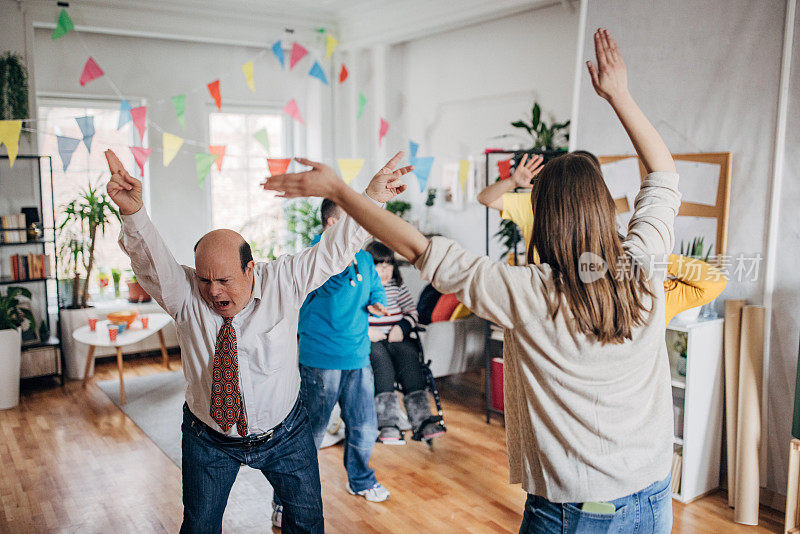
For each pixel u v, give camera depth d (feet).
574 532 4.06
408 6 18.66
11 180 16.56
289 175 3.81
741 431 9.41
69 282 18.03
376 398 11.72
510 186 6.14
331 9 20.44
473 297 4.09
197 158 12.46
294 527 6.77
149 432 13.05
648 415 4.14
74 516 9.64
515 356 4.23
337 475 10.95
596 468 4.00
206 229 20.72
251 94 21.15
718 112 10.08
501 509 9.72
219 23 19.30
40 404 14.92
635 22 11.02
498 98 17.79
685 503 9.95
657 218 4.40
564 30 15.85
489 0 16.35
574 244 3.96
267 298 6.04
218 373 5.96
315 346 9.45
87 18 17.25
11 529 9.26
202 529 6.35
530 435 4.16
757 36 9.60
